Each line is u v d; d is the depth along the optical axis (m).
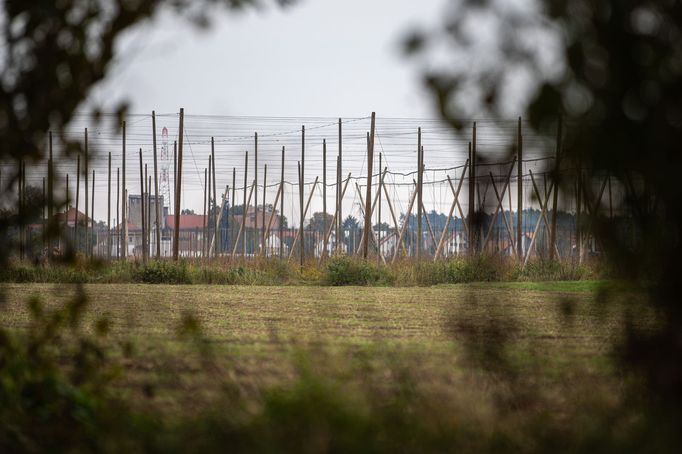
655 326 14.77
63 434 15.86
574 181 13.39
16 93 16.25
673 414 14.01
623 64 12.16
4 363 17.64
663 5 12.33
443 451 13.59
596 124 12.46
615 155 12.62
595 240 14.34
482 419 15.05
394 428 14.23
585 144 12.48
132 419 16.19
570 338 30.02
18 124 16.27
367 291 73.75
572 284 76.19
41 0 15.42
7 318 41.72
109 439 15.26
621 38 12.08
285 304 54.56
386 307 51.12
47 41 15.91
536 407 16.81
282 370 21.61
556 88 11.56
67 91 16.02
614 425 14.79
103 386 19.00
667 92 12.33
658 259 13.96
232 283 100.38
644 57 12.22
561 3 11.62
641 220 13.91
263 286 87.25
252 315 44.66
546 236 111.50
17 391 17.00
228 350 26.64
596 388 17.08
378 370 21.30
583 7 11.92
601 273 14.77
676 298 14.12
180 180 127.31
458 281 90.81
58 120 16.22
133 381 21.11
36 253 17.09
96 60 15.80
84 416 16.75
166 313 45.88
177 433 15.19
